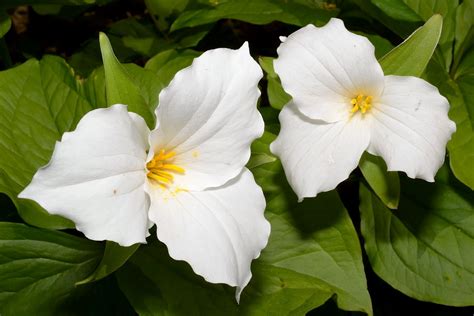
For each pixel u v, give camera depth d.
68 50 0.54
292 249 0.42
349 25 0.51
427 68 0.46
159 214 0.37
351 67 0.40
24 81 0.45
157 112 0.37
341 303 0.41
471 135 0.44
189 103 0.37
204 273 0.37
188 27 0.50
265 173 0.43
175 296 0.41
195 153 0.38
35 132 0.44
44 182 0.35
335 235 0.42
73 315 0.41
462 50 0.47
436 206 0.45
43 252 0.41
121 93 0.38
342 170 0.40
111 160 0.36
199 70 0.37
